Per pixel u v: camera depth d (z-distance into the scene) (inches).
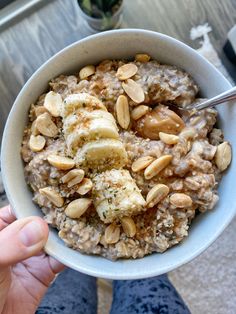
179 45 6.5
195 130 6.6
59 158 6.3
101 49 6.7
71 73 6.9
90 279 10.9
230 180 6.5
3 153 6.4
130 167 6.4
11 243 5.8
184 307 9.8
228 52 8.8
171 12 9.0
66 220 6.4
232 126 6.6
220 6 9.0
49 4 9.0
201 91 6.9
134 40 6.6
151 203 6.2
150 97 6.7
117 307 10.2
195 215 6.7
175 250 6.4
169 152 6.4
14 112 6.5
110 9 8.4
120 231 6.4
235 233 10.1
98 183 6.2
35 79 6.5
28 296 7.9
